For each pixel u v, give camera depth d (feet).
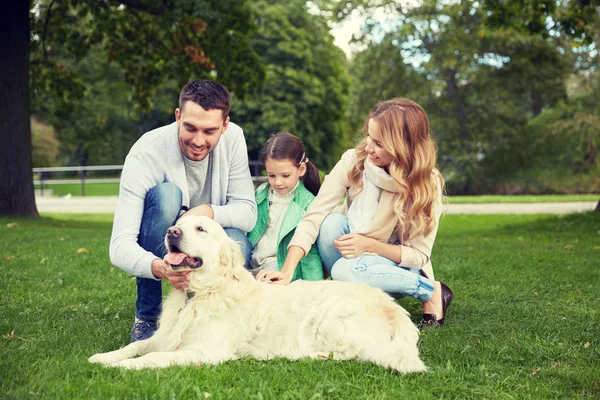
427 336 13.46
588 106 105.09
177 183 13.66
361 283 13.30
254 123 108.68
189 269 11.85
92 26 53.78
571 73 106.42
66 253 26.21
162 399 9.27
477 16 100.78
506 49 102.83
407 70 108.27
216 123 12.76
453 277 21.26
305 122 110.63
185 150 13.34
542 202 71.20
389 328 12.26
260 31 107.86
